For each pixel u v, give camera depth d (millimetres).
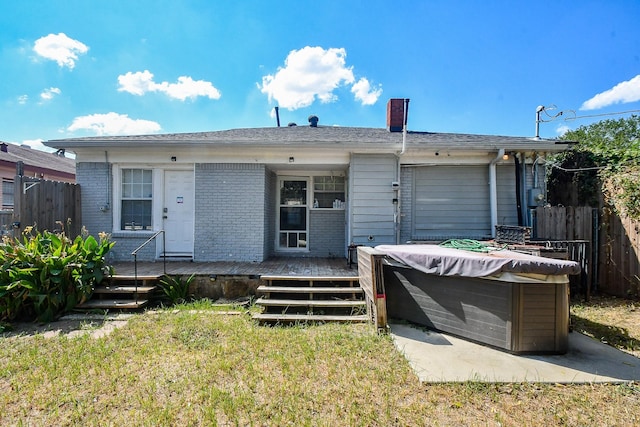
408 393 2707
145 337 3938
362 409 2482
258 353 3482
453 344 3711
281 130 9461
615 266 5887
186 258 7258
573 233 6125
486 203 6996
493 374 3014
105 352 3486
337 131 9250
